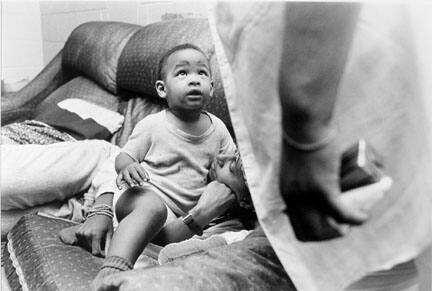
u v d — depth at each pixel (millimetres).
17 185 1049
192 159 896
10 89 2416
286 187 514
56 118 1588
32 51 2570
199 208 825
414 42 491
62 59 1991
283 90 487
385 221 513
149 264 782
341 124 486
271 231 529
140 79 1460
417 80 498
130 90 1591
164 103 1438
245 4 512
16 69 2502
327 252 515
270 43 486
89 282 691
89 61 1778
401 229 517
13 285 807
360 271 515
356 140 490
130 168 842
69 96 1803
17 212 1102
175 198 877
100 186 1000
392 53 481
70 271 727
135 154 899
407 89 492
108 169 1048
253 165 543
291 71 480
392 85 485
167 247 737
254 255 581
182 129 900
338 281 512
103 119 1531
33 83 1985
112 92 1694
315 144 493
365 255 514
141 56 1452
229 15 537
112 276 542
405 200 513
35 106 1940
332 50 471
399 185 509
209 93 913
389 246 515
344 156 493
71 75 2012
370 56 476
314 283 503
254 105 513
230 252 584
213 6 576
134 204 787
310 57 474
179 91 878
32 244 850
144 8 1901
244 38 510
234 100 551
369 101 485
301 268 510
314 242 517
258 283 548
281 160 507
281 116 496
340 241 514
